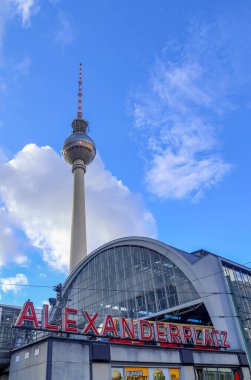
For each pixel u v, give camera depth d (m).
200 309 47.41
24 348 25.98
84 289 65.44
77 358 24.33
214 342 35.75
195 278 45.19
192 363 31.06
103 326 28.98
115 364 26.31
